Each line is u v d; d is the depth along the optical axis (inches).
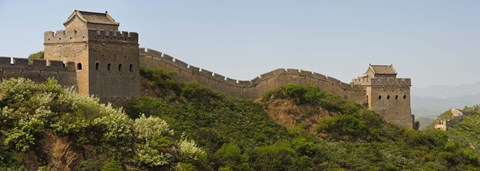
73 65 3002.0
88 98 2632.9
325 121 3855.8
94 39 2984.7
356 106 4183.1
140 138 2559.1
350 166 3432.6
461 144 4466.0
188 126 3189.0
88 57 2955.2
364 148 3727.9
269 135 3553.2
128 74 3142.2
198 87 3602.4
